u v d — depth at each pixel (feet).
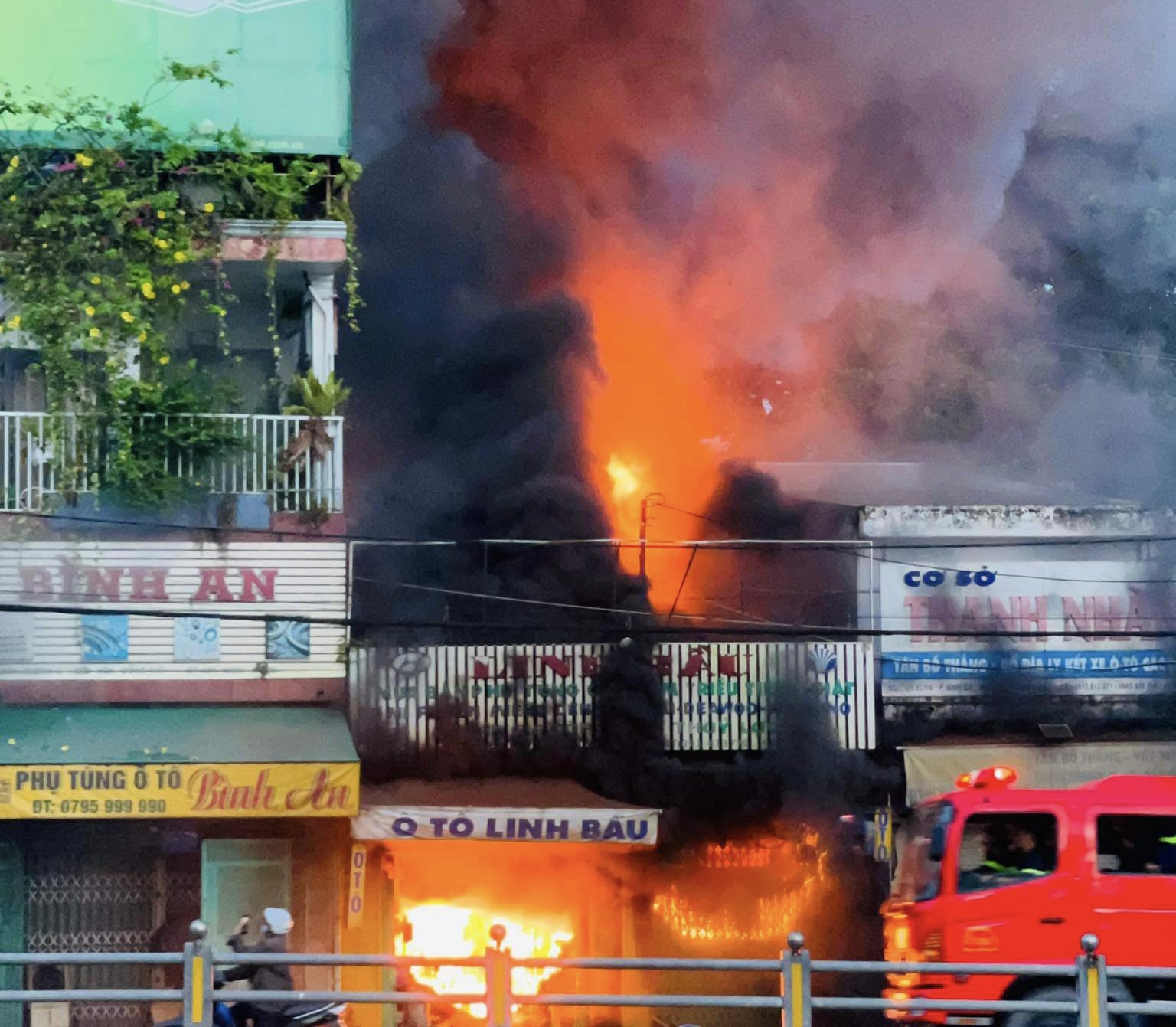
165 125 72.64
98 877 68.13
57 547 67.82
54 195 68.69
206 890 68.23
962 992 50.19
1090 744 86.48
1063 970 42.16
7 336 68.95
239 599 69.26
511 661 80.07
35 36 72.02
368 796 73.26
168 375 72.18
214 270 71.15
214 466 69.92
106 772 61.62
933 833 53.83
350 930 70.95
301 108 74.08
